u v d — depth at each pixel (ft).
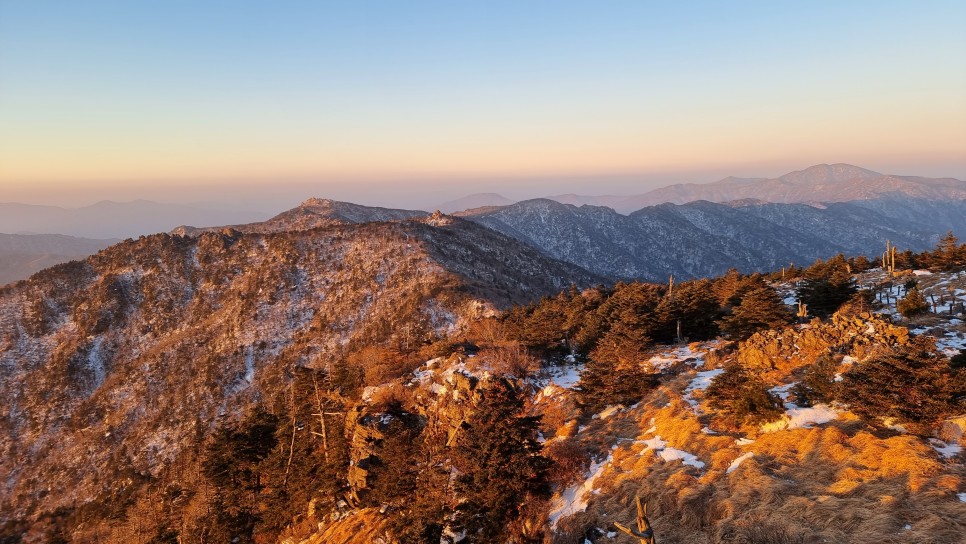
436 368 140.15
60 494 260.62
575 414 115.44
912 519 50.96
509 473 82.43
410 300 362.94
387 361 167.12
